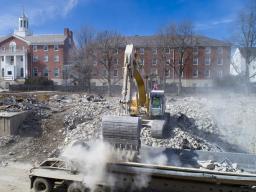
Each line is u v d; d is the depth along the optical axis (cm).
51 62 6109
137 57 1207
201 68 5547
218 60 5538
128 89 1094
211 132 1895
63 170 898
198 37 5372
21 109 1798
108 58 4694
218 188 841
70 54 5694
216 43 5547
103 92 4738
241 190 824
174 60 5181
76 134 1460
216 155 1045
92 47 4884
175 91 5000
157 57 5438
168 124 1625
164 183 874
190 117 2050
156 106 1500
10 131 1488
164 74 5128
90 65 4925
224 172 802
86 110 1895
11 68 6169
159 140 1401
